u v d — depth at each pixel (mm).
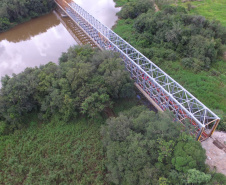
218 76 35906
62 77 29781
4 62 44844
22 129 28500
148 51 40781
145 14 50875
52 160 24875
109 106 28859
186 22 45250
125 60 36844
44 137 27672
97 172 23766
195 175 16250
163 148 18562
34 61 45031
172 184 17250
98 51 36625
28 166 24531
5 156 25578
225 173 21203
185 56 40906
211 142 24391
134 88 35406
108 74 29188
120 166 19406
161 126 19875
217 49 40281
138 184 18594
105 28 43031
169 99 26641
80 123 28984
